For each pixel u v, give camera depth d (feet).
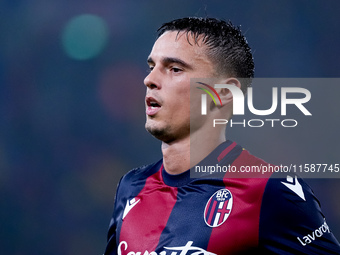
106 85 145.07
